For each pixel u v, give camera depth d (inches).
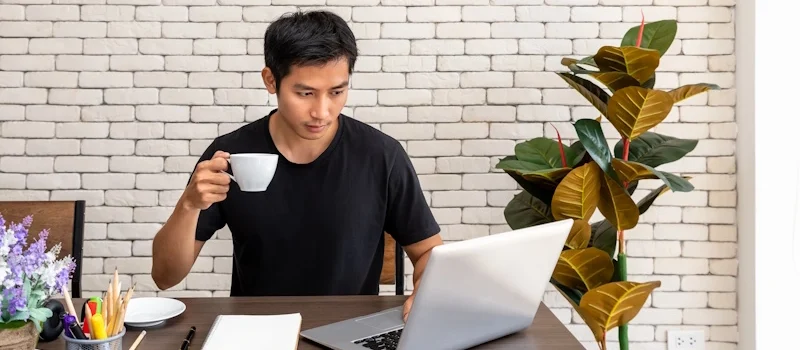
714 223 114.2
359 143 74.8
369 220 74.7
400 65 113.0
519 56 113.3
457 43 113.2
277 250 73.3
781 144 107.7
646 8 113.0
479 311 50.0
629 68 87.8
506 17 113.0
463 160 113.7
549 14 113.0
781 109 107.5
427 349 49.1
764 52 107.2
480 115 113.6
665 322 115.0
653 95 84.0
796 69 107.0
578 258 89.0
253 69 112.6
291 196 73.1
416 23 112.9
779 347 109.2
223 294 114.0
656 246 114.5
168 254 65.4
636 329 115.3
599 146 87.2
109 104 112.0
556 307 114.7
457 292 46.9
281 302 64.4
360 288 75.5
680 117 113.7
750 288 110.4
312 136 64.8
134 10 111.5
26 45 111.0
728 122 113.5
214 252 113.7
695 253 114.4
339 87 62.7
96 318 47.6
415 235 75.6
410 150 113.6
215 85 112.5
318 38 60.7
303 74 61.3
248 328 53.2
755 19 107.1
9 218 80.6
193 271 113.7
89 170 112.3
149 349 51.5
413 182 75.5
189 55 112.2
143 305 61.6
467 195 113.8
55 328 53.2
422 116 113.3
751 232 109.7
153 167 112.8
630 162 86.0
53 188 112.0
